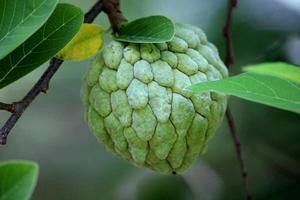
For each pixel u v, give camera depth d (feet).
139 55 1.75
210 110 1.75
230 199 2.70
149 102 1.72
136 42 1.74
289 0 2.48
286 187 2.53
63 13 1.65
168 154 1.75
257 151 2.54
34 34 1.65
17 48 1.65
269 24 2.47
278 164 2.51
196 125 1.74
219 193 2.74
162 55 1.76
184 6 2.72
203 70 1.77
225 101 1.80
